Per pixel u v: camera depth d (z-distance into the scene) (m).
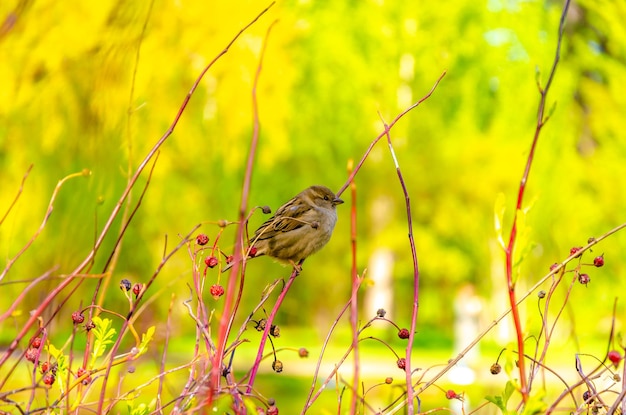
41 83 9.67
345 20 22.11
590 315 16.33
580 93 18.89
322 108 22.75
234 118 14.28
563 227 19.05
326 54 21.81
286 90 14.45
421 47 22.45
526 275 17.86
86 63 9.74
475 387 15.04
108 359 4.32
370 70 22.62
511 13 20.27
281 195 25.39
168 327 4.69
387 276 37.31
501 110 20.95
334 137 24.00
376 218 33.84
